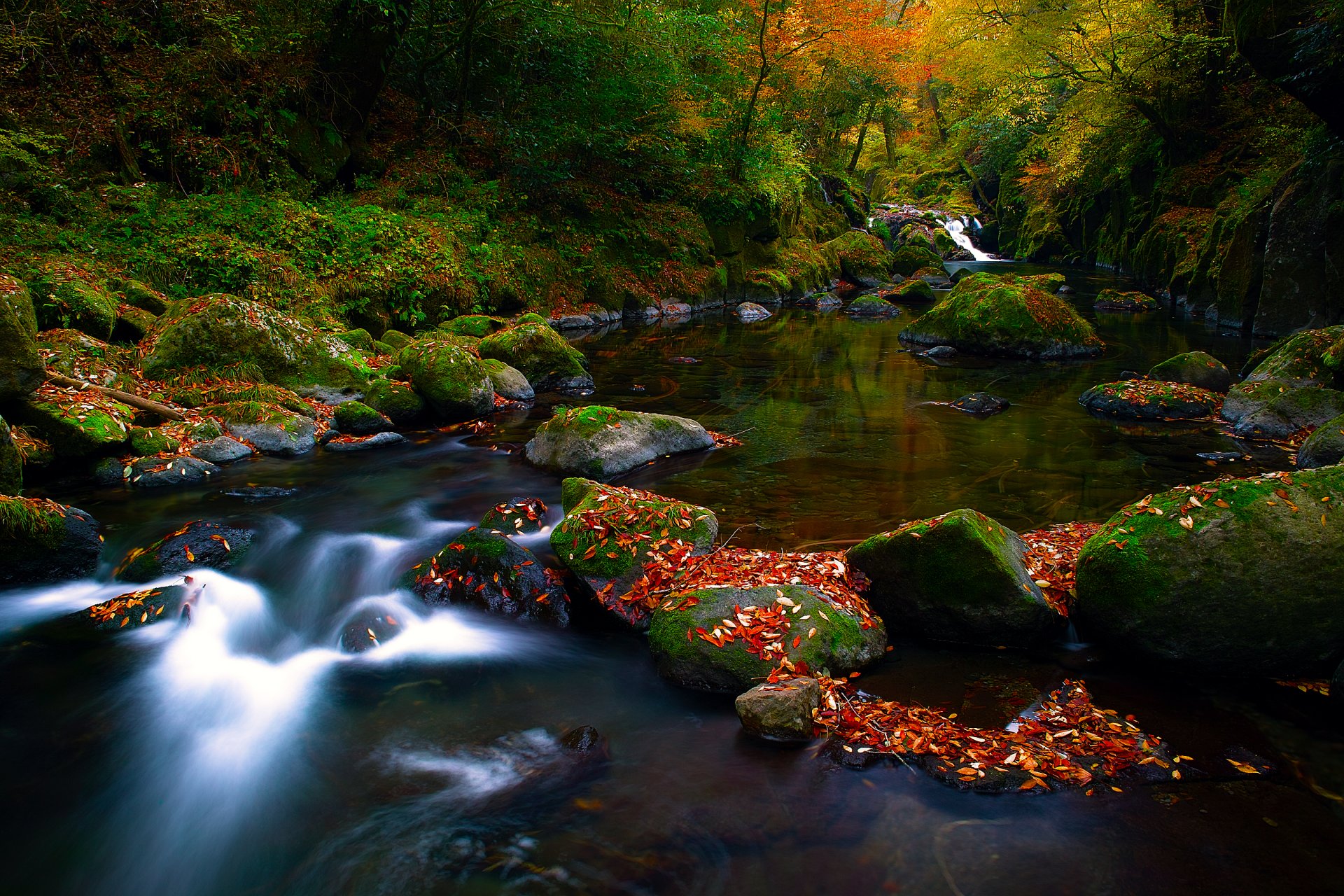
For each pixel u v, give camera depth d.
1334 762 3.26
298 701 3.85
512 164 16.44
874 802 3.05
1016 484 6.86
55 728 3.61
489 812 3.06
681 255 19.83
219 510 6.12
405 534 5.80
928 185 48.75
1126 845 2.81
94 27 11.69
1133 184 25.91
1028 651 4.20
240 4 13.02
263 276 10.75
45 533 4.96
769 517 6.00
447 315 13.13
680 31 18.67
